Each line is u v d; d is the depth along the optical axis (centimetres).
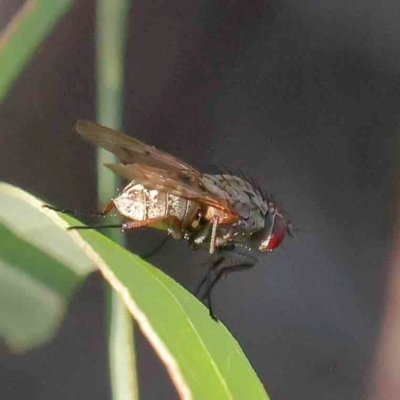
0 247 5
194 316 5
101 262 5
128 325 5
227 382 5
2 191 5
